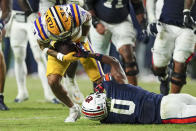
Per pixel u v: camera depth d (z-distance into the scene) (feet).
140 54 152.87
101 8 69.67
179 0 65.10
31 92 112.27
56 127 49.01
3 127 50.29
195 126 46.83
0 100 70.90
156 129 44.93
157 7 67.72
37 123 54.03
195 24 63.31
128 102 47.91
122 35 69.26
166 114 47.03
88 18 51.96
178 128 45.44
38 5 72.90
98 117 48.01
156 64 68.69
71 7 50.80
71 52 50.98
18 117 61.16
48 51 52.19
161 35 66.90
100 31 68.44
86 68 56.29
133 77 68.59
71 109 54.54
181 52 64.54
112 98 48.24
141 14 71.31
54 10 49.98
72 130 46.16
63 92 53.26
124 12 69.51
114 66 50.16
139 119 47.96
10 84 141.69
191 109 46.24
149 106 47.55
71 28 50.24
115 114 48.32
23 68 85.81
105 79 48.60
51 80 52.19
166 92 71.15
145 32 71.92
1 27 67.36
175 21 65.46
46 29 50.21
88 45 55.47
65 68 53.21
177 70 65.36
